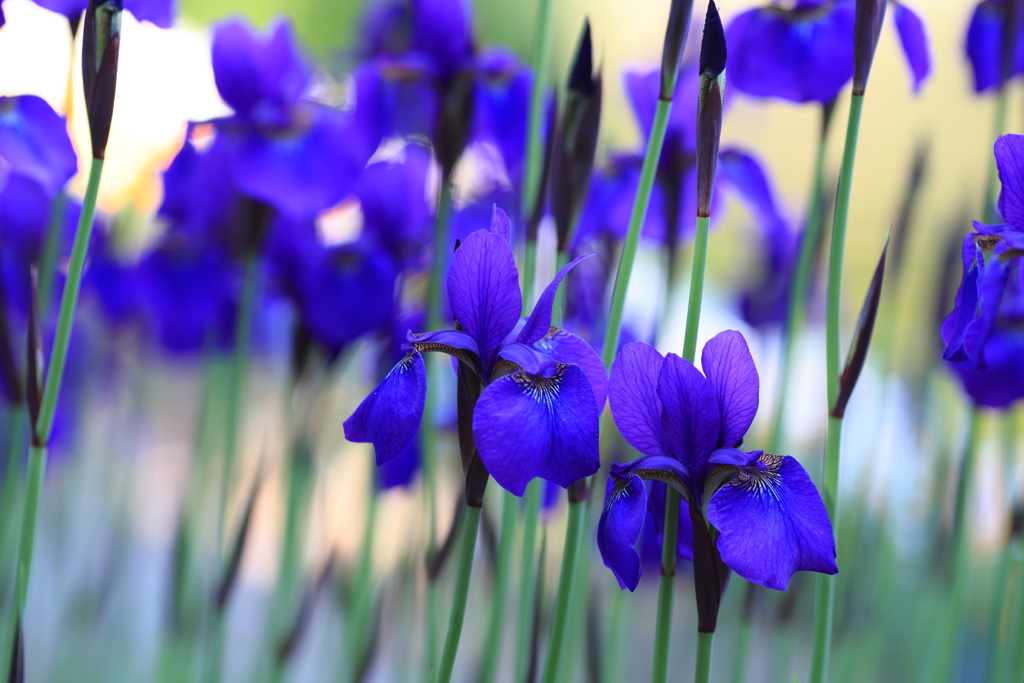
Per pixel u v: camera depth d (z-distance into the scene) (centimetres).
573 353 99
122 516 172
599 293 133
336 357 139
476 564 170
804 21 115
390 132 141
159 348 190
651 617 202
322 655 167
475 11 135
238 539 121
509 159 133
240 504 211
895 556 186
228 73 135
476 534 97
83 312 173
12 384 115
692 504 97
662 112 102
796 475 95
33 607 180
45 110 108
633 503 96
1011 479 125
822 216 129
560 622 102
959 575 121
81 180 179
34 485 104
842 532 175
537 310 97
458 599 97
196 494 163
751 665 176
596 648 115
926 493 182
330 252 137
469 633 170
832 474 102
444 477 181
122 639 176
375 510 135
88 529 185
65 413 159
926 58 113
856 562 147
